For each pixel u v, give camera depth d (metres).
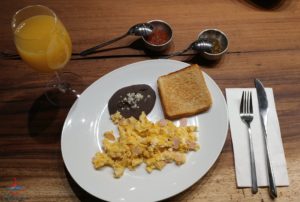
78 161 0.41
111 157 0.41
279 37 0.53
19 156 0.43
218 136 0.42
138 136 0.43
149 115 0.46
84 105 0.45
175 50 0.52
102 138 0.44
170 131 0.43
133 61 0.51
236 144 0.43
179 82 0.47
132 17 0.56
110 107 0.46
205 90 0.45
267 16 0.55
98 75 0.50
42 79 0.50
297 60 0.50
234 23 0.55
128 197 0.38
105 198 0.38
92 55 0.52
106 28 0.55
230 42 0.52
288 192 0.40
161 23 0.53
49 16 0.44
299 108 0.46
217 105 0.45
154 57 0.52
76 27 0.55
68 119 0.44
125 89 0.47
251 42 0.52
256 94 0.47
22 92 0.49
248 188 0.40
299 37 0.53
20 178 0.42
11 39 0.54
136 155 0.41
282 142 0.43
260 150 0.42
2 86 0.49
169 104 0.45
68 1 0.58
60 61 0.44
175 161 0.41
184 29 0.54
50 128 0.45
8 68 0.51
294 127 0.45
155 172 0.40
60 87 0.49
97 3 0.58
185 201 0.39
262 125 0.44
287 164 0.42
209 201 0.39
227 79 0.49
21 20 0.44
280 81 0.49
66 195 0.40
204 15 0.56
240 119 0.45
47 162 0.43
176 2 0.58
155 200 0.38
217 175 0.41
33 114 0.47
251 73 0.49
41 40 0.40
